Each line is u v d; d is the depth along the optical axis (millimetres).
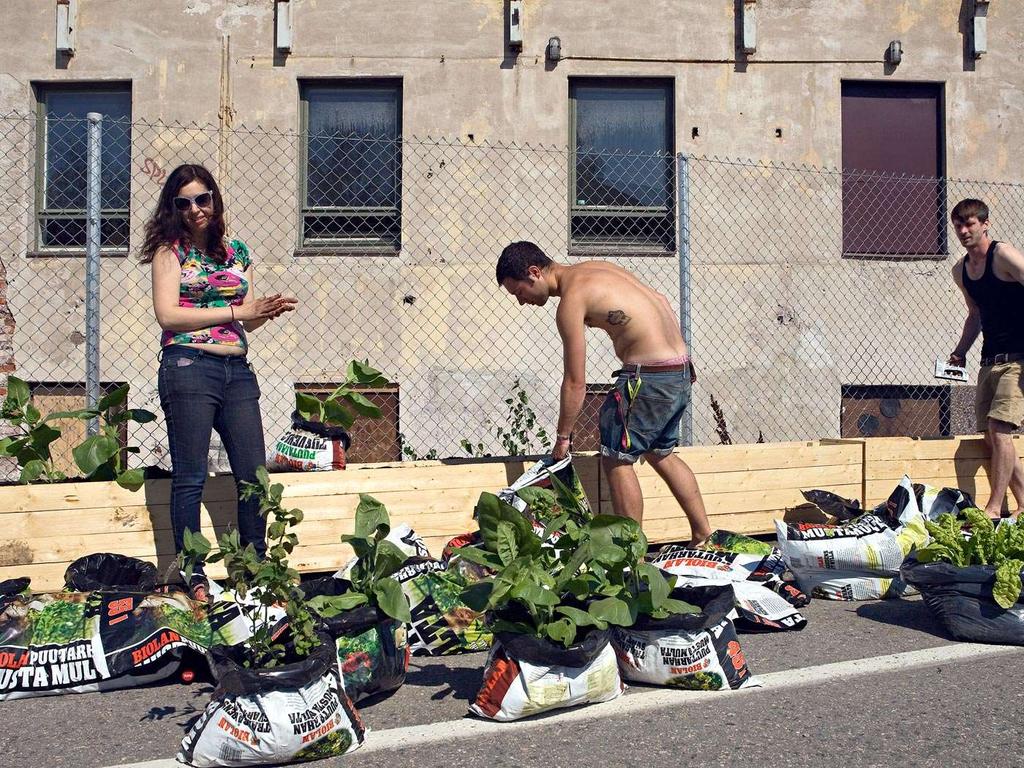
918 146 8586
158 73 8039
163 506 4426
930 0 8617
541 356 8078
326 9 8164
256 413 4281
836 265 8422
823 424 8359
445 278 8023
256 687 2746
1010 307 5383
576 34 8281
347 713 2869
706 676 3287
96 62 8039
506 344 8047
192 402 4070
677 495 4684
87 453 4324
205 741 2740
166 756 2836
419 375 7973
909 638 3953
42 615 3473
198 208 4074
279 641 3057
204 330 4117
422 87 8164
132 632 3447
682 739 2887
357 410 4773
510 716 3033
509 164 8156
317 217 8133
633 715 3092
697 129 8336
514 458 5098
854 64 8516
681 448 5262
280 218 7988
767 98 8414
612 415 4465
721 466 5305
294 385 7844
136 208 7938
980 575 3865
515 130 8195
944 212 8609
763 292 8312
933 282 8570
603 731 2963
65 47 7977
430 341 7992
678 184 6328
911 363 8516
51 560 4273
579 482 4586
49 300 7828
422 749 2859
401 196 8086
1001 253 5316
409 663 3738
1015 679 3414
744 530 5344
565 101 8258
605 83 8414
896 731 2934
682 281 6262
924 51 8609
